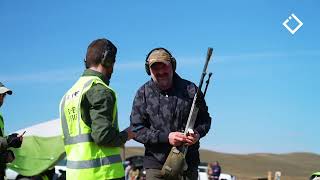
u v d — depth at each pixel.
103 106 5.37
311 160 107.75
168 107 6.93
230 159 95.50
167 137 6.73
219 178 31.95
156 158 6.91
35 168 14.29
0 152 8.58
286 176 72.69
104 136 5.30
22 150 14.26
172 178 6.57
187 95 6.98
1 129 8.97
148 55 6.98
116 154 5.59
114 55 5.77
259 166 92.25
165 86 6.91
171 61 6.94
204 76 6.75
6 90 8.90
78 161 5.51
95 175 5.46
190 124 6.74
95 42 5.73
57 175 17.41
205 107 6.92
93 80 5.52
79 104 5.52
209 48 6.72
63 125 5.78
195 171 7.02
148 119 7.01
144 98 7.03
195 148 6.98
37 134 14.51
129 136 5.68
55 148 14.24
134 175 21.11
